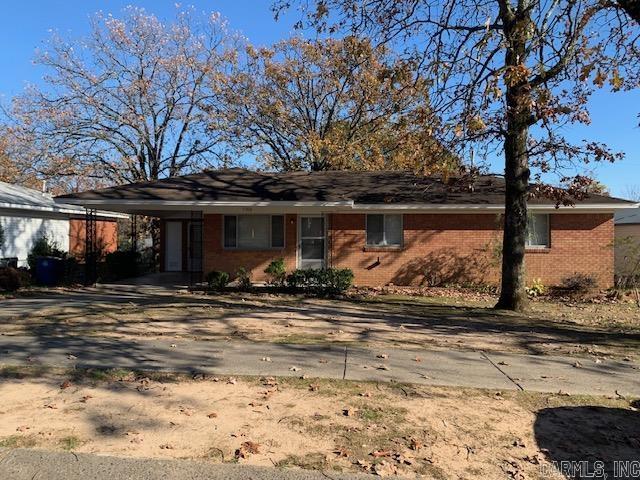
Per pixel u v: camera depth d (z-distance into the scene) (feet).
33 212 72.43
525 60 34.17
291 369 22.15
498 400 18.88
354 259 59.00
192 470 13.06
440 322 35.91
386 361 23.91
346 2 39.34
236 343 27.02
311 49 92.43
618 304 48.67
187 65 91.86
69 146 88.58
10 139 90.33
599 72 26.63
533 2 33.45
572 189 40.34
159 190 55.62
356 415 17.01
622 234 84.84
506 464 13.89
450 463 13.85
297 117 99.30
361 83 89.25
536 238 58.34
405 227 58.75
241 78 95.35
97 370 21.38
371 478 12.91
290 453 14.16
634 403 18.92
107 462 13.38
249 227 59.62
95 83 87.71
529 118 38.22
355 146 94.32
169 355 24.11
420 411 17.54
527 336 31.19
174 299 45.19
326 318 35.99
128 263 67.51
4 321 32.40
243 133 97.40
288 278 52.44
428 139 36.65
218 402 17.92
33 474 12.75
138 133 90.58
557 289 56.95
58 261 58.80
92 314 35.24
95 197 52.60
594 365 24.26
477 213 58.29
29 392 18.62
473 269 58.34
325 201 53.26
